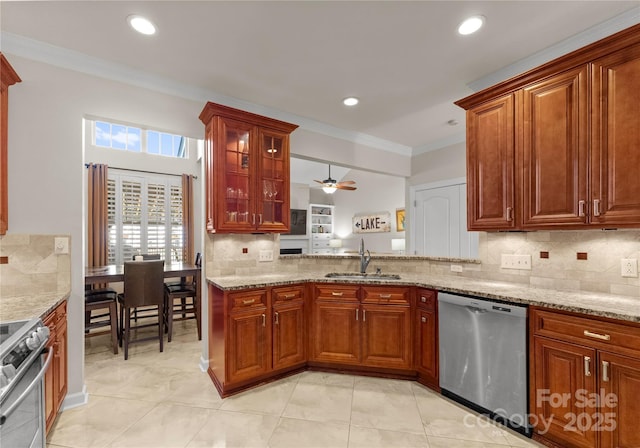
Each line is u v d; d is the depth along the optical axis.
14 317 1.56
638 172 1.68
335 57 2.32
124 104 2.45
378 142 4.23
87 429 1.96
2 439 1.21
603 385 1.59
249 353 2.46
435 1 1.76
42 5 1.76
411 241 4.71
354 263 3.21
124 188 5.96
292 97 2.97
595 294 2.03
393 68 2.47
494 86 2.28
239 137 2.75
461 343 2.23
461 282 2.56
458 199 4.12
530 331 1.88
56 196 2.19
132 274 3.19
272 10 1.83
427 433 1.94
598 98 1.82
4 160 1.94
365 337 2.68
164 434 1.92
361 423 2.04
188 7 1.79
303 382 2.61
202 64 2.40
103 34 2.03
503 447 1.81
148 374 2.77
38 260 2.12
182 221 6.43
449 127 3.78
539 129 2.07
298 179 8.26
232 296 2.39
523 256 2.42
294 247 8.09
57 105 2.19
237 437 1.90
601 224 1.81
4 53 2.04
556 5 1.79
